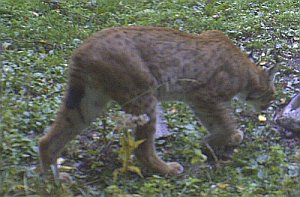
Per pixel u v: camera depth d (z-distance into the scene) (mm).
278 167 10586
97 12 17594
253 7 19469
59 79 13477
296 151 11523
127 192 9844
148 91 10242
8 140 10680
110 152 11055
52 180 9930
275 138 12000
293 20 18188
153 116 10414
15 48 14797
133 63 10078
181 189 10000
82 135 11617
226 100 11406
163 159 11219
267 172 10469
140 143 10352
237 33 16922
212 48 11094
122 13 18047
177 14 17906
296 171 10539
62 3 17828
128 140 10078
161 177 10414
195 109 11367
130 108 10211
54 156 10305
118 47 10039
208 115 11344
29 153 10719
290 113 12312
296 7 19750
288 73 14961
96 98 10266
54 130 10266
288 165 10727
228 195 9594
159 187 9867
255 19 17797
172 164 10758
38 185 9594
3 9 16500
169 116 12391
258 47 16172
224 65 11188
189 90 11016
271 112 13047
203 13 18625
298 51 16172
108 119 11789
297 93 13305
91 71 9961
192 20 17422
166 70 10531
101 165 10727
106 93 10164
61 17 16828
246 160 11031
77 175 10422
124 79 10031
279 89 13828
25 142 10859
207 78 11031
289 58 15820
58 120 10281
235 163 10969
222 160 11375
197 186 9977
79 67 10008
